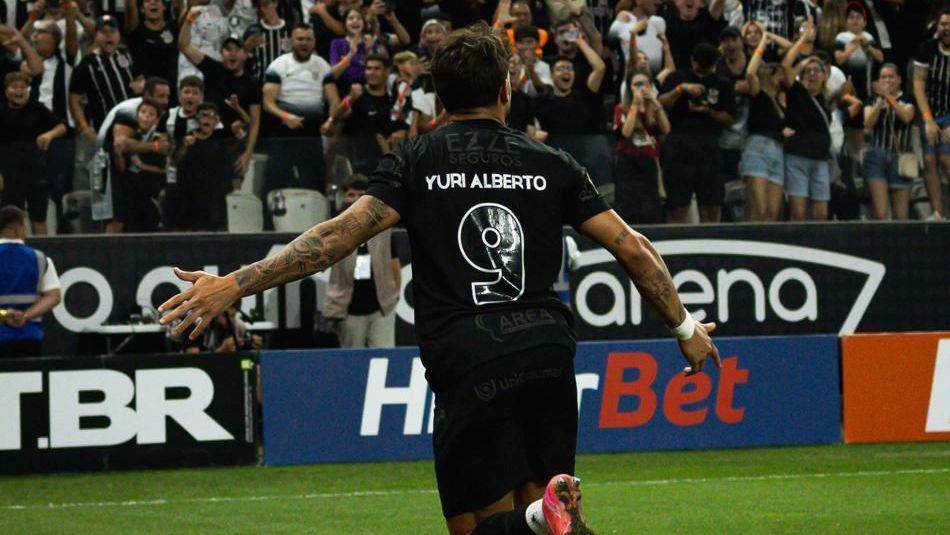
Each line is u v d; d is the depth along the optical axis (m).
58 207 24.23
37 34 28.08
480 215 7.45
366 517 16.64
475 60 7.67
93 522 16.59
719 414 23.58
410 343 25.75
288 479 20.42
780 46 29.59
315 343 25.08
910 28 32.06
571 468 7.60
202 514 17.12
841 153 26.64
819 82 26.48
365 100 25.17
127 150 24.38
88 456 21.56
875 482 19.30
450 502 7.50
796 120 26.38
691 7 30.95
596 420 23.09
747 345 23.70
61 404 21.53
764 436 23.70
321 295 25.16
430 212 7.45
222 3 29.31
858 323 26.81
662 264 7.77
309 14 29.75
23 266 22.19
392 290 24.75
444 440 7.39
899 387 24.05
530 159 7.60
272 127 26.66
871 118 26.77
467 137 7.61
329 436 22.30
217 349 23.95
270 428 22.12
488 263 7.40
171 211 24.53
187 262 24.52
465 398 7.29
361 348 23.59
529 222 7.51
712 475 20.22
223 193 24.62
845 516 16.22
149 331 23.84
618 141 25.83
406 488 19.27
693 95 26.19
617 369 23.20
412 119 25.67
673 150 25.97
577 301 26.38
